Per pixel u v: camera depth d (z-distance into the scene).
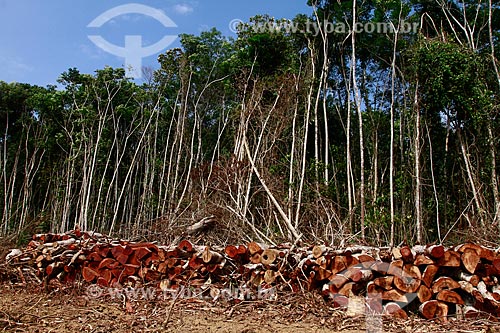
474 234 11.16
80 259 8.38
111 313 6.66
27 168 29.61
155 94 29.02
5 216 26.36
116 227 27.69
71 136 28.88
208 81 27.77
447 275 6.57
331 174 20.25
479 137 15.95
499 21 18.50
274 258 7.46
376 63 21.66
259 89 18.55
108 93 29.19
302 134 18.97
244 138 16.33
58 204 28.27
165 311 6.69
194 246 8.25
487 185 15.66
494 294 6.18
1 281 8.62
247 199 13.84
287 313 6.53
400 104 19.53
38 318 6.33
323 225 12.10
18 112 32.22
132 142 32.44
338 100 23.12
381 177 19.06
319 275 6.98
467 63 15.62
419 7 19.45
